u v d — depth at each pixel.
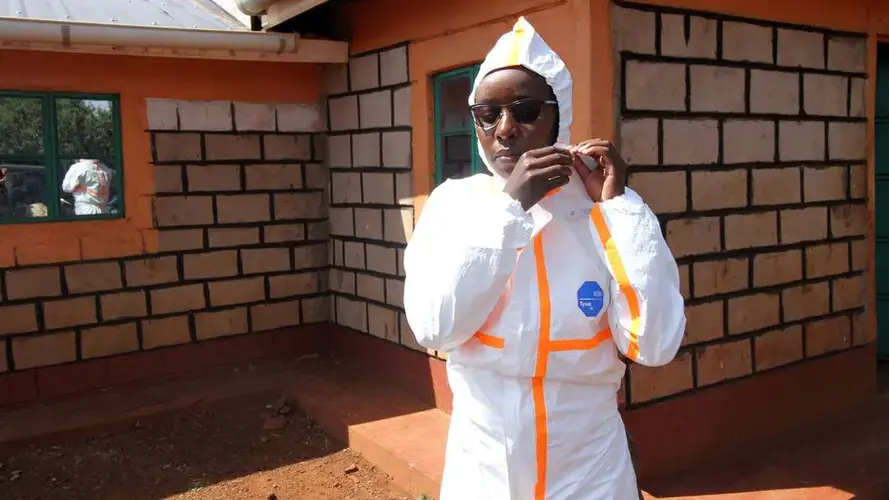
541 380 1.86
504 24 4.54
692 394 4.39
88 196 6.02
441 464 4.50
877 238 6.13
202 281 6.49
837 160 5.11
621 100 3.99
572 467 1.90
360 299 6.51
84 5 5.93
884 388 5.69
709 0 4.30
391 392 5.90
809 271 4.99
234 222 6.58
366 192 6.27
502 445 1.88
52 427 5.37
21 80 5.66
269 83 6.62
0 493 4.66
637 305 1.83
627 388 4.11
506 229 1.73
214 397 5.93
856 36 5.14
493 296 1.77
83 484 4.79
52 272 5.88
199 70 6.32
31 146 5.78
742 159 4.55
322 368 6.60
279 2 5.62
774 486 4.12
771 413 4.80
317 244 6.98
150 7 6.26
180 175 6.32
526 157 1.78
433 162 5.45
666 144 4.18
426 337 1.83
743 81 4.51
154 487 4.75
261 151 6.65
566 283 1.86
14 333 5.78
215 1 7.04
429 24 5.27
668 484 4.16
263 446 5.32
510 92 1.86
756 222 4.65
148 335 6.30
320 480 4.77
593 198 1.96
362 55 6.14
